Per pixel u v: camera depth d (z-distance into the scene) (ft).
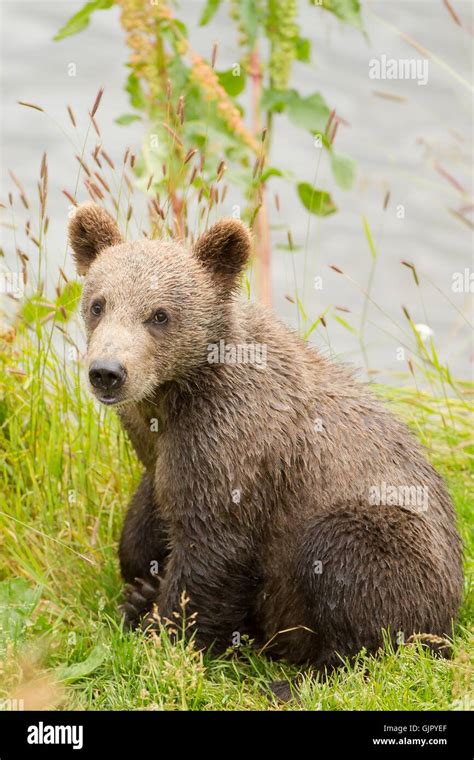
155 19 47.75
